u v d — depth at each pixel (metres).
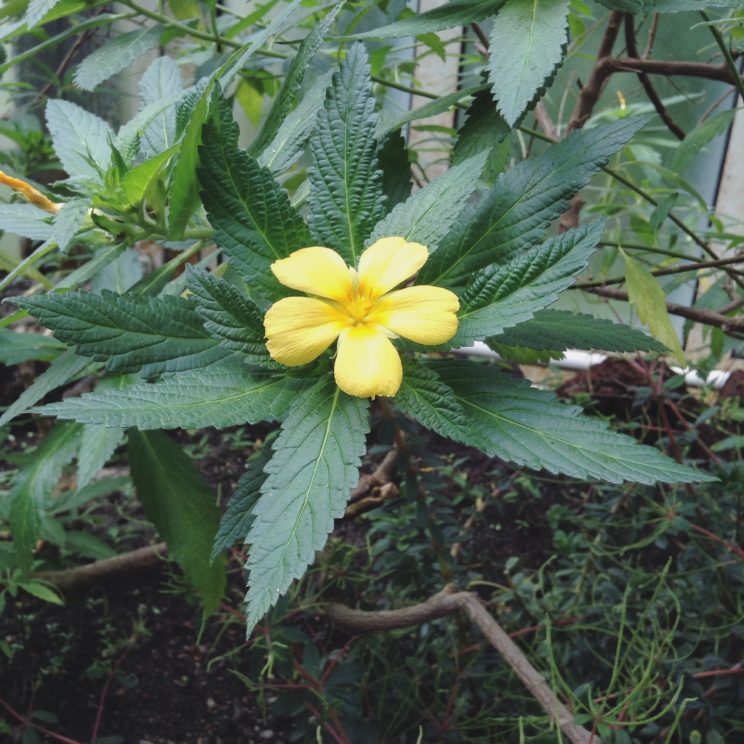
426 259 0.23
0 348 0.39
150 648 0.45
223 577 0.39
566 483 0.54
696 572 0.41
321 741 0.34
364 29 0.57
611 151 0.24
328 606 0.40
